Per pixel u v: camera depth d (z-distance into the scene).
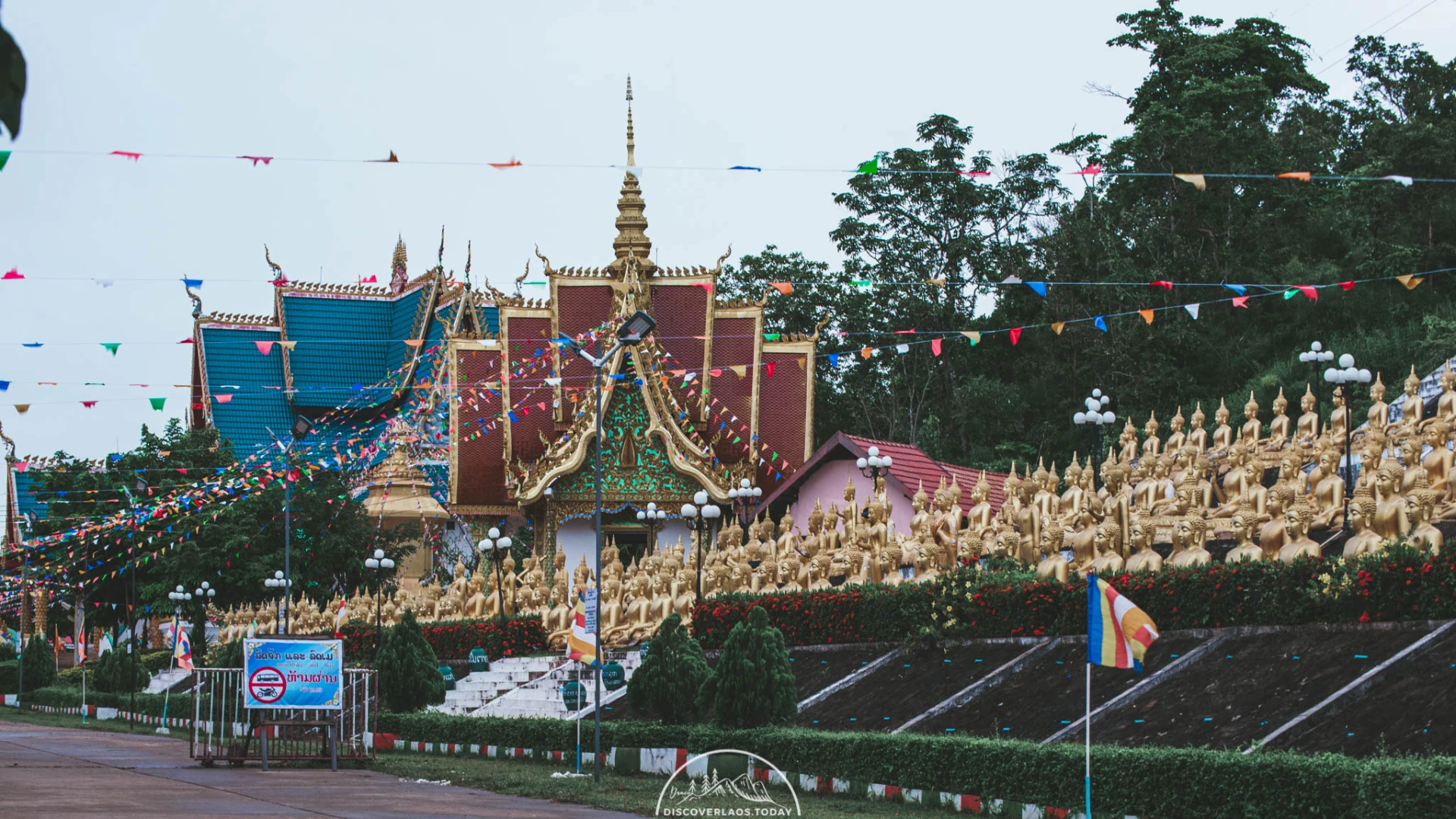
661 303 61.53
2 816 20.44
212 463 64.25
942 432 70.06
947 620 31.34
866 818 22.58
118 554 57.97
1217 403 61.62
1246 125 69.25
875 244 73.00
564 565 48.84
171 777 28.03
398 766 31.00
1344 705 21.47
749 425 59.47
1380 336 59.03
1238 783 19.09
